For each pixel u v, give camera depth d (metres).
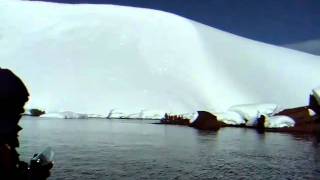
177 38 111.06
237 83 100.69
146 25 114.69
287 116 47.88
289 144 27.92
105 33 111.12
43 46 106.31
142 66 101.56
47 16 119.00
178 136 33.75
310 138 33.72
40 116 74.12
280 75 107.06
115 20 116.31
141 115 80.88
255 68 107.25
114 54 104.31
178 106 88.88
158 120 72.12
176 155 20.39
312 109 47.12
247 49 114.44
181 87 96.56
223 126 53.62
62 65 99.75
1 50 105.38
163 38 110.81
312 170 16.36
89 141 27.00
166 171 15.45
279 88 101.94
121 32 111.75
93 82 94.38
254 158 19.92
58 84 93.12
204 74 101.50
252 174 15.23
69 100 87.88
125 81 95.75
